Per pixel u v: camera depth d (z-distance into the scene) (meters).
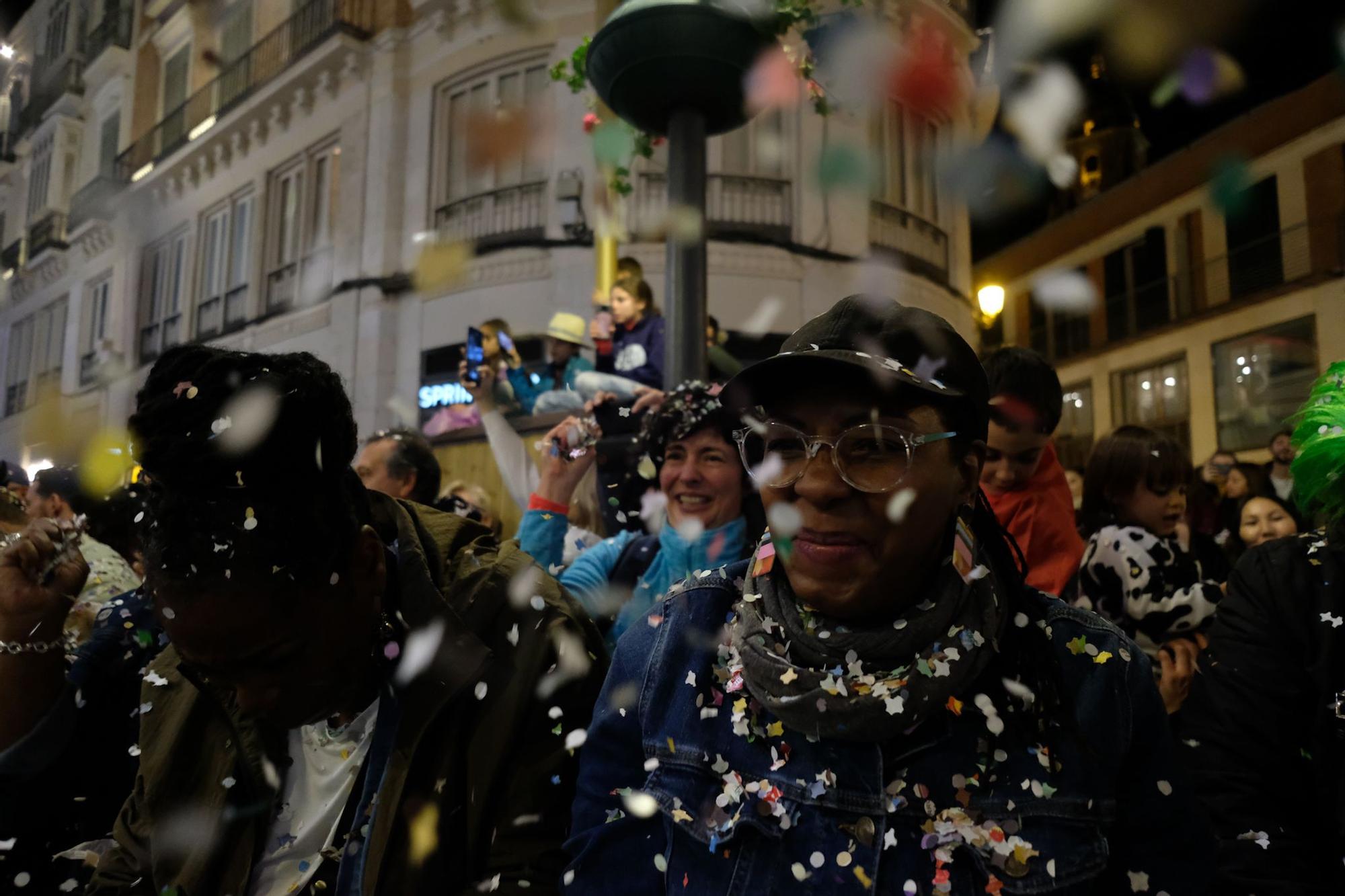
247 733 1.08
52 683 1.19
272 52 11.99
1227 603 1.30
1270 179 13.78
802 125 9.42
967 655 0.85
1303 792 1.17
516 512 3.99
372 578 1.00
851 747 0.87
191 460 0.84
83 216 14.09
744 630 0.92
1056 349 17.91
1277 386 13.71
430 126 10.23
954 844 0.81
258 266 11.84
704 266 2.36
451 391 9.56
